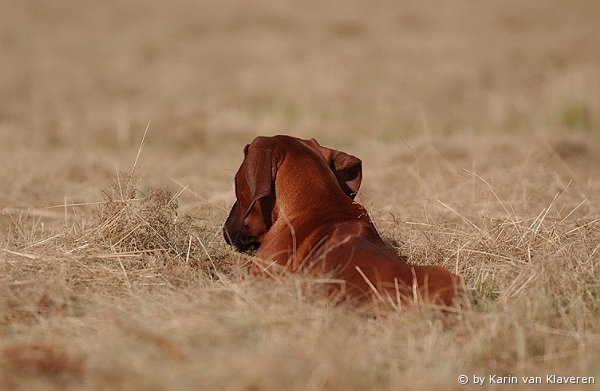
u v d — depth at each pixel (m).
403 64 66.38
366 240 17.92
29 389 13.66
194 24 87.50
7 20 89.00
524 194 25.38
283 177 19.17
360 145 40.03
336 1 104.69
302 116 47.91
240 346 14.87
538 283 18.44
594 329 17.16
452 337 16.27
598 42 74.75
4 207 26.44
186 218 22.83
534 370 15.59
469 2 103.50
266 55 70.88
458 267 20.75
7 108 50.88
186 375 13.70
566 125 46.22
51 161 35.28
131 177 22.31
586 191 28.91
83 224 22.33
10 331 16.66
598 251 20.64
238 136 43.50
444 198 27.27
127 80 61.16
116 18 92.69
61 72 64.06
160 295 17.88
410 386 14.18
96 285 19.16
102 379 13.67
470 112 50.91
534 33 81.06
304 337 15.16
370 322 16.22
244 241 20.08
